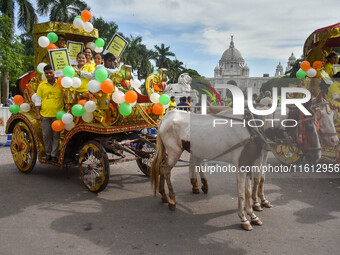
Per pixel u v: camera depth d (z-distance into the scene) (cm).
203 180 491
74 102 512
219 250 312
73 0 2723
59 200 465
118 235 346
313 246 319
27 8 2497
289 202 452
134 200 468
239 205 365
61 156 531
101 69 448
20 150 625
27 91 619
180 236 345
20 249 312
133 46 3919
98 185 483
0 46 2166
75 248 316
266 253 306
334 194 486
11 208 429
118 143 502
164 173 434
